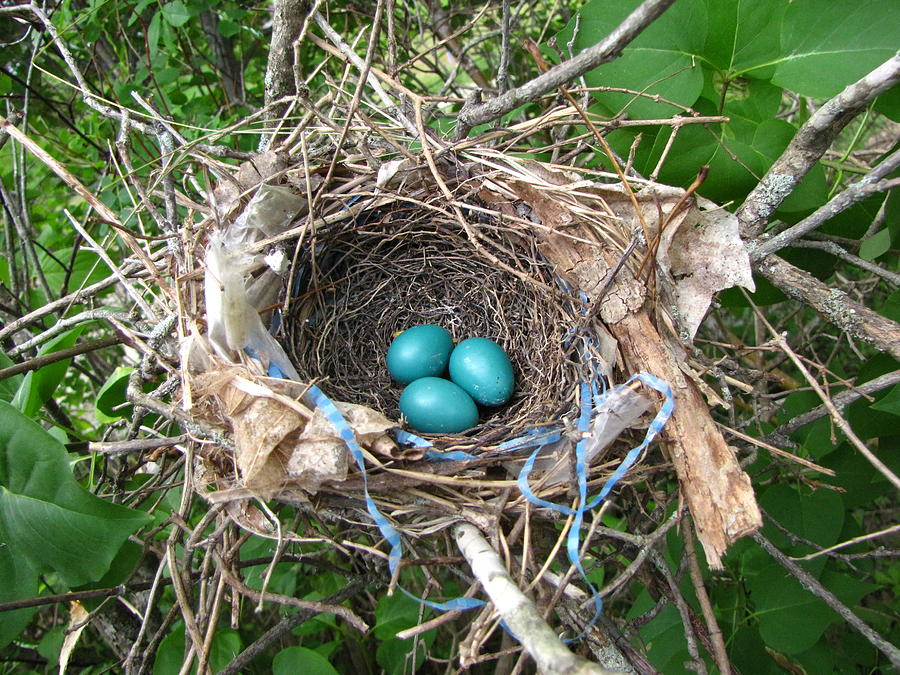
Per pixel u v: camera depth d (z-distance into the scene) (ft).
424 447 0.54
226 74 0.94
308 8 0.60
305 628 0.71
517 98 0.46
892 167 0.44
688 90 0.55
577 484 0.49
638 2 0.56
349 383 0.72
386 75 0.58
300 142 0.61
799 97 0.69
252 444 0.46
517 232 0.63
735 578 0.67
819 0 0.51
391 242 0.73
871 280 0.77
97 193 0.71
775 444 0.55
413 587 0.80
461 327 0.78
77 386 0.97
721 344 0.53
